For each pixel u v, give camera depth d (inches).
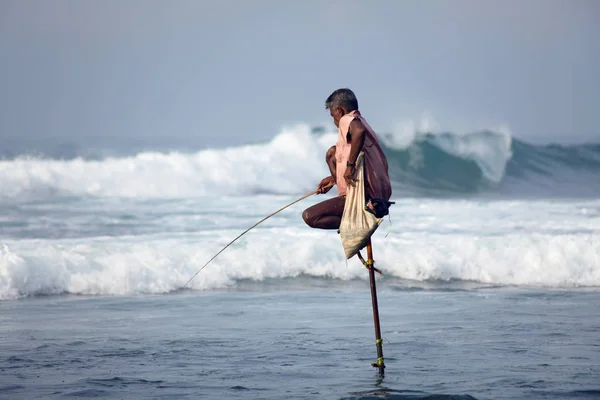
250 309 1510.8
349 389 871.1
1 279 1689.2
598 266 1939.0
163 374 955.3
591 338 1192.2
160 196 3841.0
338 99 861.8
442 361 1021.8
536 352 1083.9
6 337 1219.9
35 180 3767.2
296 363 1014.4
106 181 3900.1
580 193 4682.6
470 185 5014.8
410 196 4682.6
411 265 1956.2
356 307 1535.4
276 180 4254.4
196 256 1930.4
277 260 1952.5
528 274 1919.3
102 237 2326.5
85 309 1518.2
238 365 1004.6
